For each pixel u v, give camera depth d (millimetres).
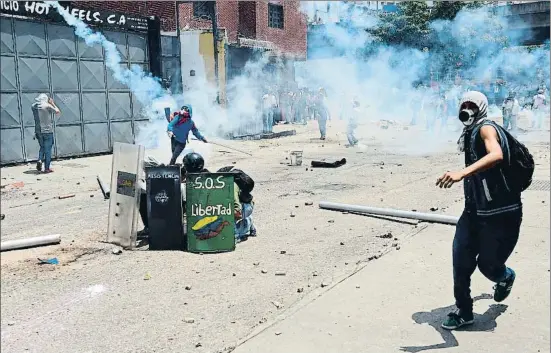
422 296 4891
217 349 4023
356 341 4051
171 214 6566
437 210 8383
